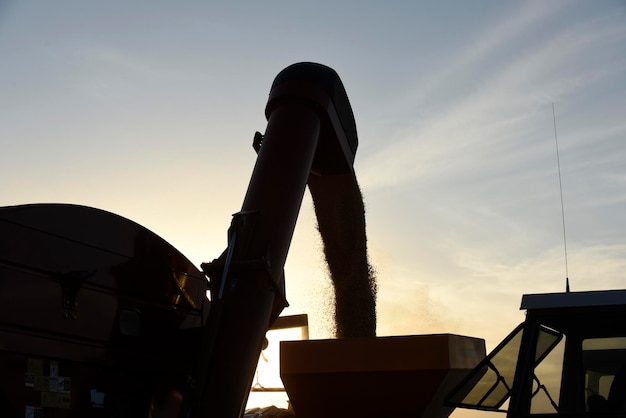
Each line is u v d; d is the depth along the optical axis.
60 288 5.44
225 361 5.85
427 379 6.87
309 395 7.24
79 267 5.61
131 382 5.97
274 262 6.41
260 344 6.10
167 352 6.29
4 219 5.14
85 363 5.56
